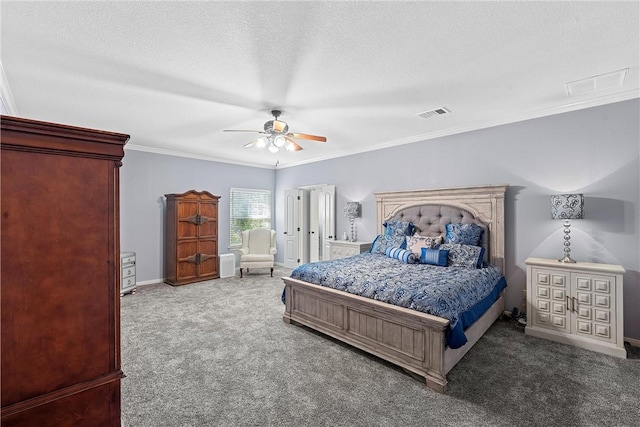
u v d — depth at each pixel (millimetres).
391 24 1880
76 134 925
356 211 5332
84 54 2209
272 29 1925
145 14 1763
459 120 3842
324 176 6219
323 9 1732
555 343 2961
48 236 889
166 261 5590
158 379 2334
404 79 2654
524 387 2219
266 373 2420
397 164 4949
